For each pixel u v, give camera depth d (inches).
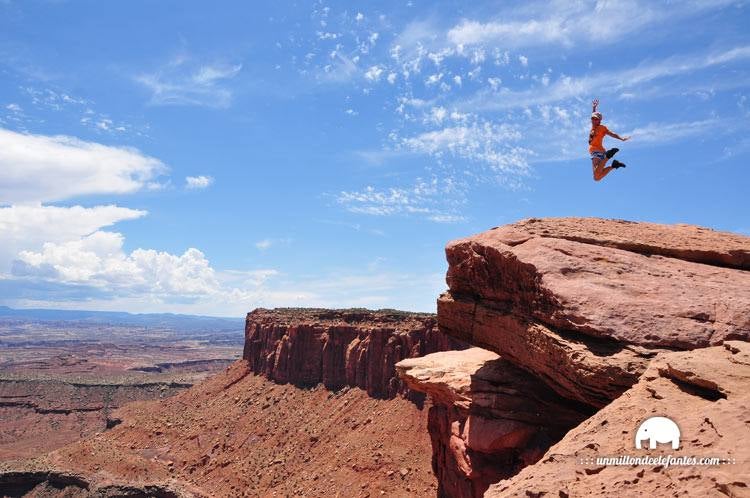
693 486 372.8
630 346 693.3
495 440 944.9
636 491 394.3
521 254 886.4
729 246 882.1
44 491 3937.0
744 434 409.4
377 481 2723.9
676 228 1002.7
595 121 827.4
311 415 3816.4
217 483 3528.5
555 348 776.3
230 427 4192.9
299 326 4463.6
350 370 3848.4
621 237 928.9
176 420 4719.5
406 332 3464.6
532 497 436.8
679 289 759.1
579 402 913.5
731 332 669.9
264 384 4662.9
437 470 1272.1
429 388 1154.7
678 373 558.9
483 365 1090.7
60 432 6825.8
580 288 772.6
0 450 5885.8
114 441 4626.0
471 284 1047.6
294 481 3107.8
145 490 3590.1
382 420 3203.7
